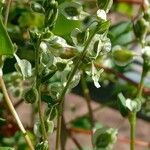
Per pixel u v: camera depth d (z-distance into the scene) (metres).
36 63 0.18
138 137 0.56
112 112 0.57
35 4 0.18
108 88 0.34
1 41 0.17
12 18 0.29
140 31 0.22
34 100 0.18
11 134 0.31
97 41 0.17
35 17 0.27
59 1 0.19
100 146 0.19
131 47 0.29
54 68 0.18
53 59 0.18
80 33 0.17
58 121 0.18
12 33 0.25
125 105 0.21
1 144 0.31
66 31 0.20
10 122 0.27
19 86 0.27
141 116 0.34
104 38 0.17
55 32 0.20
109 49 0.17
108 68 0.30
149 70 0.21
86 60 0.17
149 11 0.22
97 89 0.35
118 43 0.28
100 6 0.17
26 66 0.18
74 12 0.18
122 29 0.28
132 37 0.30
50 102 0.18
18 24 0.29
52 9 0.18
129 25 0.28
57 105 0.18
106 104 0.31
